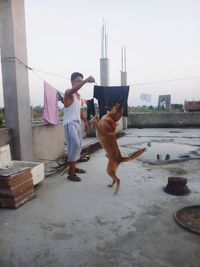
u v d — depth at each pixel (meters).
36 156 5.84
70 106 4.75
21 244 2.71
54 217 3.32
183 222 3.09
